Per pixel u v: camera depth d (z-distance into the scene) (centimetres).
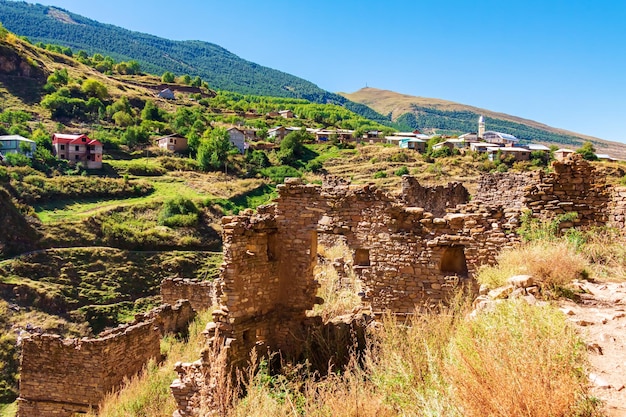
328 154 10681
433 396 608
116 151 10162
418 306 1287
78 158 8912
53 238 5434
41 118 11950
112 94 15812
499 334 625
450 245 1284
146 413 1441
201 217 6862
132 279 5128
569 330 629
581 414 503
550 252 1012
